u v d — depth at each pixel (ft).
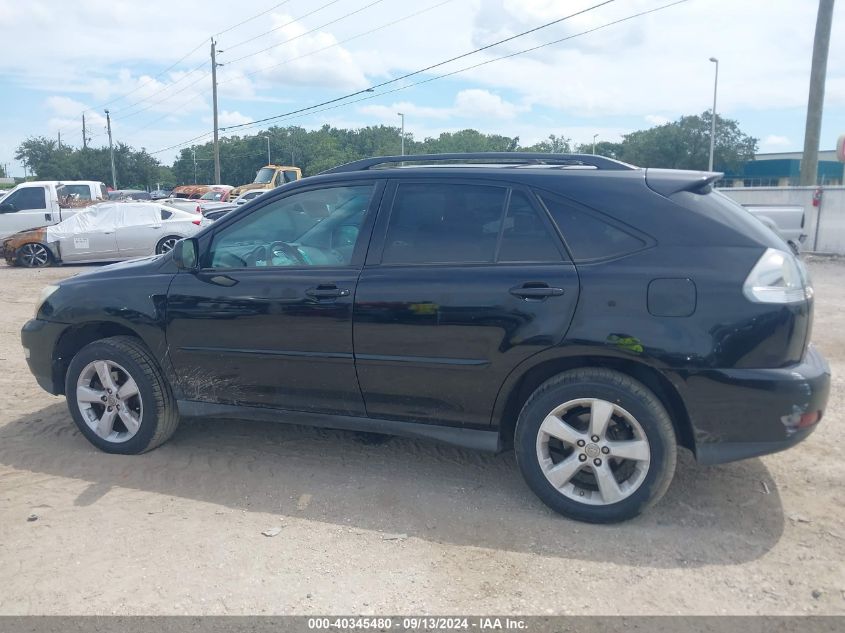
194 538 12.19
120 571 11.22
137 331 15.19
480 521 12.66
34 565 11.41
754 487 13.82
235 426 17.40
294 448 15.97
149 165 255.91
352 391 13.76
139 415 15.56
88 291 15.69
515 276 12.41
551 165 13.82
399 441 16.29
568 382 12.28
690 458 15.14
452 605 10.31
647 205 12.23
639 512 12.19
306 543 12.00
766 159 223.92
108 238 53.98
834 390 19.84
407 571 11.16
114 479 14.52
